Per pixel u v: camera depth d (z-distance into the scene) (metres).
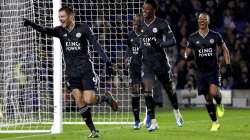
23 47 41.75
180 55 75.06
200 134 32.75
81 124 42.88
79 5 45.84
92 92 30.12
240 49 73.44
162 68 33.69
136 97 36.22
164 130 35.44
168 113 57.91
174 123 44.16
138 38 36.00
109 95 32.84
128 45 36.62
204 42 34.25
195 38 34.47
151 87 33.41
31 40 41.62
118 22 49.19
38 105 41.69
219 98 35.00
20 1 41.66
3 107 42.59
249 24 76.69
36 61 41.81
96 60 45.97
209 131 34.78
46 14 41.53
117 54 48.84
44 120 42.19
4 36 42.09
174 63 72.94
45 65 42.72
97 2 45.91
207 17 34.25
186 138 30.56
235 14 80.69
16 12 41.38
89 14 49.78
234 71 71.62
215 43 34.25
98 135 31.06
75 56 30.19
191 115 54.97
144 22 33.41
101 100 32.56
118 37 49.28
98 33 46.16
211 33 34.31
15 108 42.47
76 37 29.97
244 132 34.09
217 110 37.19
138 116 36.31
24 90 42.34
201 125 40.47
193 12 78.44
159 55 33.47
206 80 34.53
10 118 42.50
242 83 71.12
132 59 36.22
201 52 34.38
